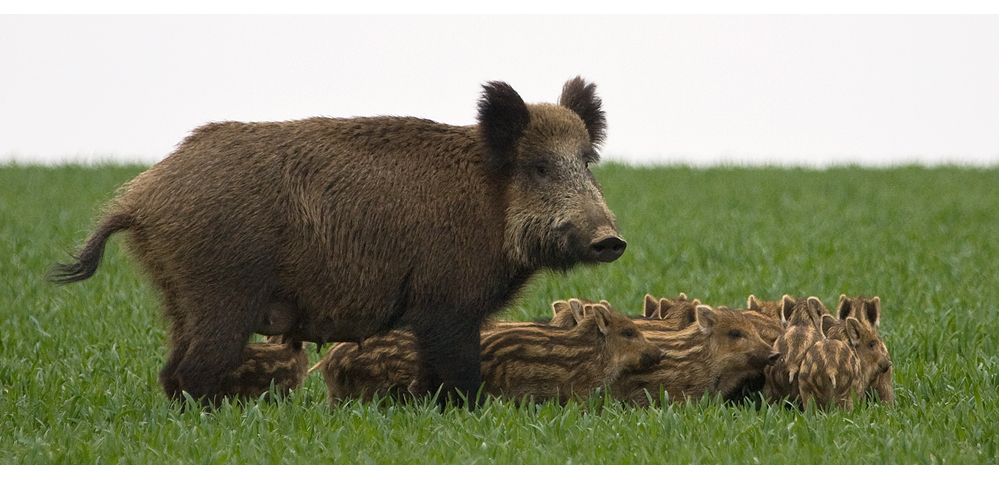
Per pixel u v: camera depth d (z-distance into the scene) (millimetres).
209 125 22938
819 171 112750
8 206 74688
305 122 22969
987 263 48438
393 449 19625
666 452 19234
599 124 25375
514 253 22828
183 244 21562
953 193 90562
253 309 21859
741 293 40562
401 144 22859
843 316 24047
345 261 22125
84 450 19297
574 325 26562
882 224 67875
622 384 24484
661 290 41062
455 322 22625
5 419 21812
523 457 19141
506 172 23141
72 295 39062
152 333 31922
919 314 34875
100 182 92938
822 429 20016
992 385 24766
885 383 23453
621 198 86250
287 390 25328
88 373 26594
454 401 22859
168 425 20875
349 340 23328
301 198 21969
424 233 22344
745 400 23781
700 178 104500
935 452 19047
